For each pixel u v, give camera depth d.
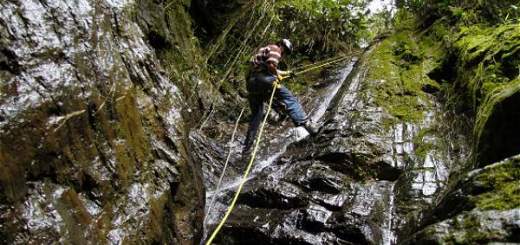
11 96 2.29
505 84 3.77
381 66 5.89
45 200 2.29
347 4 8.73
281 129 6.07
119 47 3.51
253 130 5.33
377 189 3.90
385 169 4.11
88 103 2.74
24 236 2.12
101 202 2.67
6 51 2.37
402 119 4.78
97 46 3.04
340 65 8.22
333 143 4.44
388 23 9.54
